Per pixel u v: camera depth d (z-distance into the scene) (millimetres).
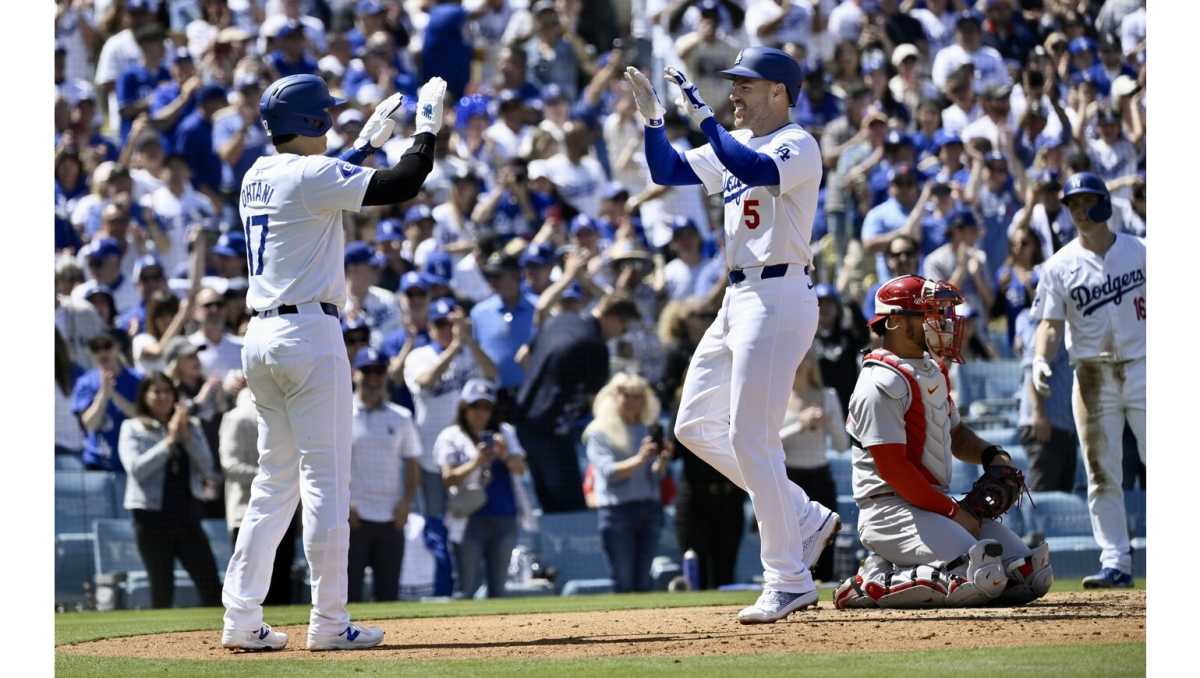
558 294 37000
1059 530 34938
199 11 49500
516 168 42438
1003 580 18516
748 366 17531
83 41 45875
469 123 45500
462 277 40125
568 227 43000
